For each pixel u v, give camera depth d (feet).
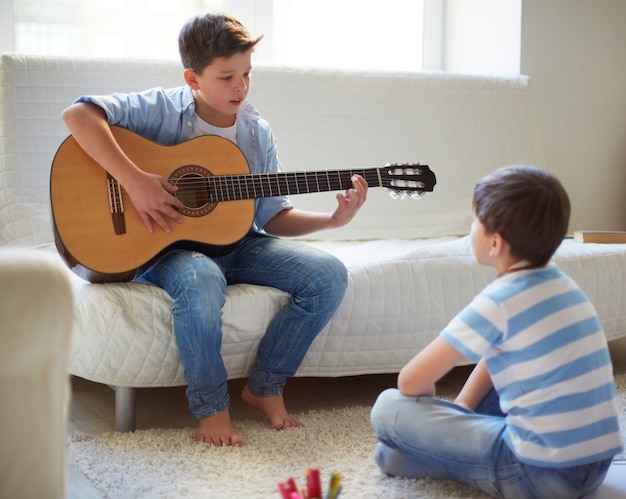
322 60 10.59
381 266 6.81
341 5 10.62
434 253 7.08
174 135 6.50
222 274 6.07
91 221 5.92
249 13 10.04
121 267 5.89
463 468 4.88
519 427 4.65
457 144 9.20
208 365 5.84
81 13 9.24
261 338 6.34
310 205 8.44
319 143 8.51
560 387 4.56
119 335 5.85
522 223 4.65
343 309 6.59
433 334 6.95
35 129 7.44
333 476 3.67
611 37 10.91
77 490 5.00
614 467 5.23
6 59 7.46
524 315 4.60
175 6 9.70
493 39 10.56
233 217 6.28
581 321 4.65
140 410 6.67
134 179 5.87
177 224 6.11
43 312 2.89
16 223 7.27
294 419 6.26
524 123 9.68
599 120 10.96
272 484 5.09
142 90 7.85
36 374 3.00
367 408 6.70
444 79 9.33
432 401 5.04
